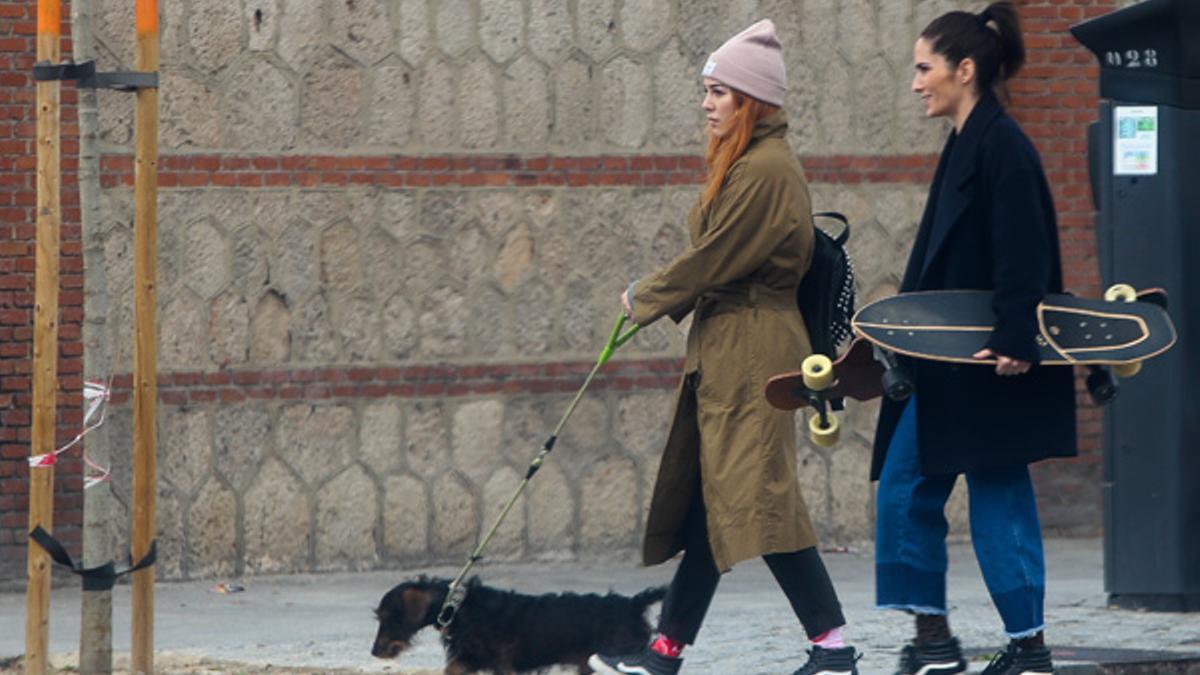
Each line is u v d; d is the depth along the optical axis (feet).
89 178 69.56
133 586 71.92
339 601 97.86
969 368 65.98
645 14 110.32
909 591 68.49
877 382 67.15
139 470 71.26
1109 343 64.23
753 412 64.85
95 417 99.50
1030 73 119.75
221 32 102.58
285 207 104.01
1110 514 91.66
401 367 106.32
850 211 114.73
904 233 115.96
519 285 108.37
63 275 100.73
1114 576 91.61
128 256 101.35
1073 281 120.57
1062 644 80.02
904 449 68.59
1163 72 86.58
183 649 83.15
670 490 67.82
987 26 67.41
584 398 109.81
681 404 67.31
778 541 64.44
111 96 100.89
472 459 107.76
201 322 102.73
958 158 66.44
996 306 63.87
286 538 104.58
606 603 72.59
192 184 102.42
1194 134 89.66
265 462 104.17
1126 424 90.84
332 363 105.09
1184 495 89.92
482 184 107.45
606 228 109.91
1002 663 68.08
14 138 99.66
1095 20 87.71
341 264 105.09
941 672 68.90
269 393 104.01
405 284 106.32
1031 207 64.23
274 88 103.65
